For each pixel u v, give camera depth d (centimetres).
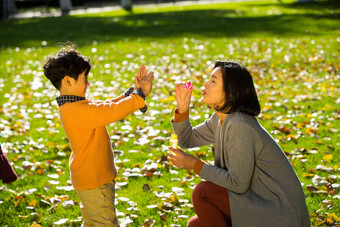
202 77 827
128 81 834
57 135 548
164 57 1047
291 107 610
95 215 270
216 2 2525
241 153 240
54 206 357
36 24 1842
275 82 762
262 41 1199
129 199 365
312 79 769
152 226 318
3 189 391
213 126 287
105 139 270
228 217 253
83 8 2591
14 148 495
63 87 263
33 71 986
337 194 354
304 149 452
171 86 766
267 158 246
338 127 521
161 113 614
